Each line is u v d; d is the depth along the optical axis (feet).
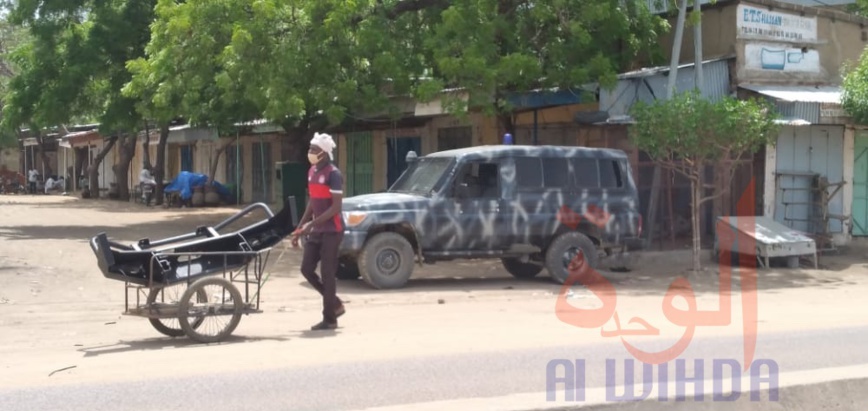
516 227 44.11
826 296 43.65
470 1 50.52
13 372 24.62
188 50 50.62
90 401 21.24
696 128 46.42
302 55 49.19
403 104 58.59
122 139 115.96
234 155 112.68
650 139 47.42
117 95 68.39
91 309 36.81
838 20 62.34
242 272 35.70
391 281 42.93
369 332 31.58
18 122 69.31
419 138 75.66
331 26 48.65
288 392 22.24
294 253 55.42
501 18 51.24
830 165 60.90
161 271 28.71
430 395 22.02
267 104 49.24
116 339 30.37
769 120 47.88
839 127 61.00
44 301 38.65
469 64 47.39
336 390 22.47
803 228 60.08
